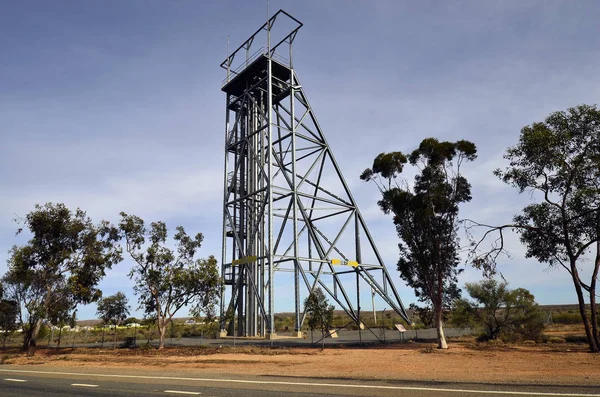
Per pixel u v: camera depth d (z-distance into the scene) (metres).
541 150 26.52
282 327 70.06
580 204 25.62
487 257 28.92
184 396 12.61
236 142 51.19
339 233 47.78
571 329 51.50
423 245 31.56
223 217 49.50
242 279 46.94
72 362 27.98
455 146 32.22
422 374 16.95
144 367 23.03
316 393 12.64
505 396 11.43
